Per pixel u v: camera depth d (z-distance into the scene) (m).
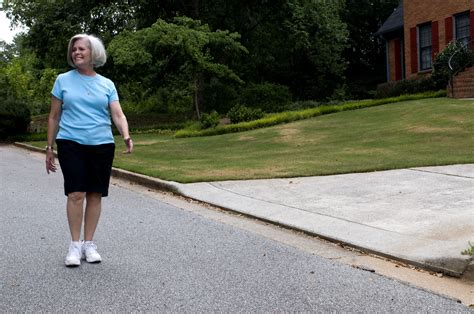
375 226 5.96
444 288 4.29
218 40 23.58
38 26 26.36
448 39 21.83
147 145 16.59
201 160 12.26
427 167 9.17
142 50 22.02
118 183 10.32
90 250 5.02
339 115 18.16
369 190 7.87
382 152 11.18
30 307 3.93
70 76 4.89
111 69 25.19
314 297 4.09
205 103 29.91
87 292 4.23
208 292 4.21
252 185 8.85
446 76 20.00
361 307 3.88
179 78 26.89
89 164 4.89
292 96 33.00
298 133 15.60
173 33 22.20
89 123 4.82
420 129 13.32
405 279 4.51
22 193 9.07
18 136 22.17
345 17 36.84
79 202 4.89
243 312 3.80
